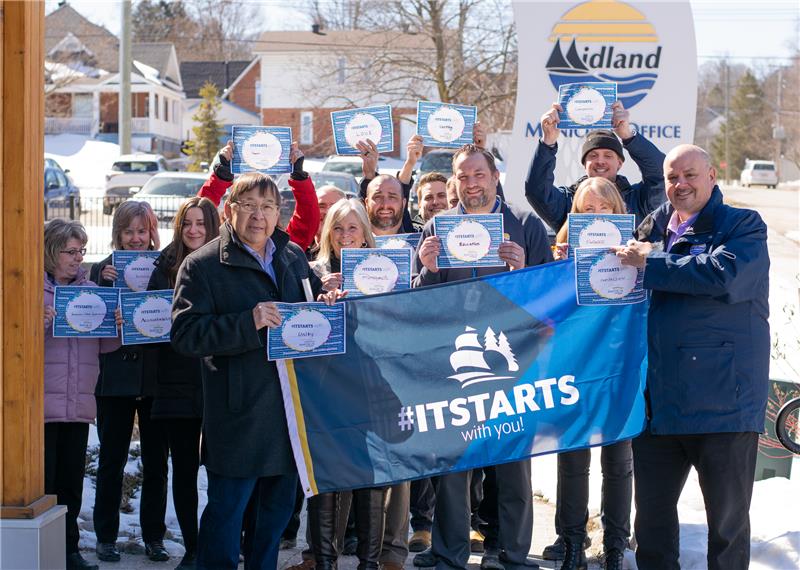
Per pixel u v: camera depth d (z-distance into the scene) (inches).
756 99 3550.7
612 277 221.6
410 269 230.5
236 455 209.8
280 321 208.1
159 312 235.6
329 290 222.8
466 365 225.3
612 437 225.1
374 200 272.4
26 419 202.1
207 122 2108.8
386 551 237.6
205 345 204.4
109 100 2485.2
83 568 239.6
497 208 242.7
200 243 243.0
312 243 280.8
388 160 1813.5
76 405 236.4
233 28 3513.8
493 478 252.5
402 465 222.4
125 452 251.8
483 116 1487.5
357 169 1258.6
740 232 205.5
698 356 205.2
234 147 252.4
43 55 209.5
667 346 208.8
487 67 1449.3
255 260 212.1
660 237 221.6
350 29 1889.8
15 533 199.5
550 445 226.5
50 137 2236.7
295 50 2139.5
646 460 219.8
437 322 224.5
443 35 1445.6
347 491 243.1
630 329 226.2
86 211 970.7
